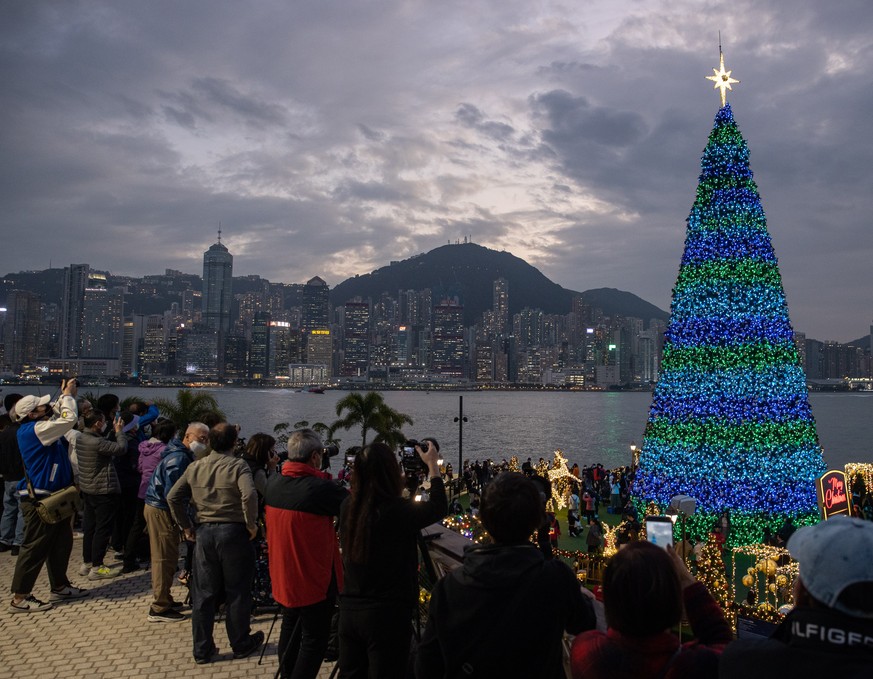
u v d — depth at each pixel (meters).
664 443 21.55
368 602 4.12
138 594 8.33
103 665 6.09
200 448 8.22
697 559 13.72
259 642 6.53
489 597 2.94
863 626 1.94
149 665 6.10
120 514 10.56
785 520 20.06
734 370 20.78
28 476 7.66
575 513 25.20
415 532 4.18
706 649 2.48
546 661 2.92
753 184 21.62
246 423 160.25
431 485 4.36
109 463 9.17
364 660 4.31
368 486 4.16
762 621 6.23
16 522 10.56
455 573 3.14
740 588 16.64
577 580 3.12
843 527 2.10
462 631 2.95
